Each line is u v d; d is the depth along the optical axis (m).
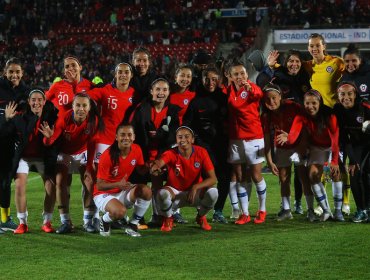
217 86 7.95
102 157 7.16
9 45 30.89
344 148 7.99
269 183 11.72
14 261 6.06
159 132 7.75
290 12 29.47
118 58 28.20
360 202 7.91
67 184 7.57
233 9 31.30
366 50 28.50
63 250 6.51
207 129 7.89
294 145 8.04
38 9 32.75
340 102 7.79
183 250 6.45
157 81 7.61
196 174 7.49
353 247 6.48
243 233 7.34
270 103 7.95
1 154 7.49
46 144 7.34
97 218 7.57
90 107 7.43
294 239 6.93
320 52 8.59
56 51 30.17
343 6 29.78
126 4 32.81
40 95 7.36
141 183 7.82
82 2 32.91
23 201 7.47
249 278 5.41
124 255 6.25
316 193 7.98
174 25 31.17
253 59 10.05
